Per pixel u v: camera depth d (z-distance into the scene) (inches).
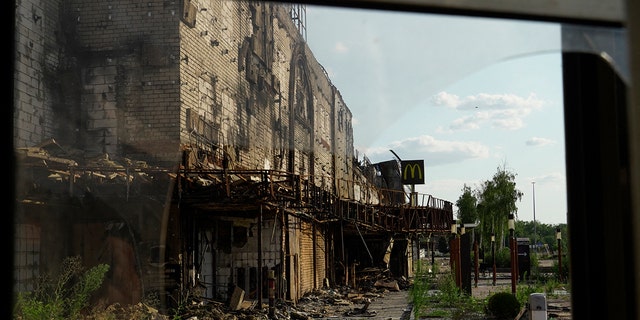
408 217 1026.1
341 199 751.7
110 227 389.1
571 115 78.0
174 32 457.1
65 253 377.4
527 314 505.7
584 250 77.0
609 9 70.4
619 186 74.3
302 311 666.8
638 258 72.9
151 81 454.0
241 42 475.5
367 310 712.4
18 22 413.7
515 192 1668.3
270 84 472.1
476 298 701.9
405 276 1236.5
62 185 377.1
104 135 447.2
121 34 457.1
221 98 495.8
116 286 384.2
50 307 304.5
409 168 751.1
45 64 436.1
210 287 624.1
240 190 508.4
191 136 461.1
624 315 73.7
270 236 687.1
